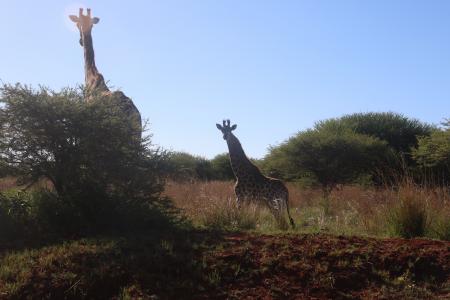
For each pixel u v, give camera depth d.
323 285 5.93
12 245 6.91
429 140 17.94
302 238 7.10
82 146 7.86
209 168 30.47
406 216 7.96
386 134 26.47
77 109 7.82
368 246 6.78
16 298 5.48
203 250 6.61
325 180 20.88
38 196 7.71
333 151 20.53
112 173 7.97
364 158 20.56
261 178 11.26
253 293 5.78
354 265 6.28
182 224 8.13
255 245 6.80
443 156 16.86
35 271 5.90
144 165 8.29
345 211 11.14
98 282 5.80
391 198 8.90
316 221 10.00
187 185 14.70
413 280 6.14
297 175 21.33
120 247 6.56
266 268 6.19
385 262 6.40
